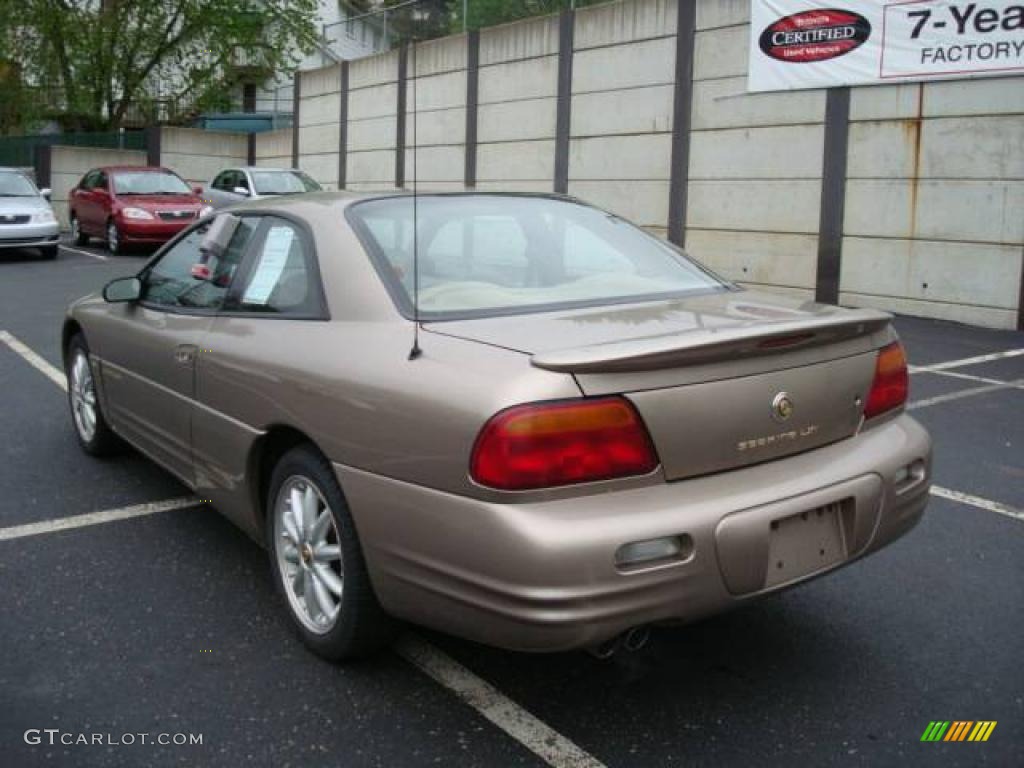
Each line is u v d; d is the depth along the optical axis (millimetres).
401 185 20172
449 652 3359
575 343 2793
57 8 28438
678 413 2672
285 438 3469
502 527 2523
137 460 5543
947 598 3828
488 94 17625
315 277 3451
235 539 4383
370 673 3213
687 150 14258
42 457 5578
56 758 2734
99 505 4801
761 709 3014
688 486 2697
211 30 29750
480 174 18031
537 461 2521
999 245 11133
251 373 3471
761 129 13273
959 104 11281
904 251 11992
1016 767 2719
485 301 3264
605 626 2525
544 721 2945
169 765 2711
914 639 3484
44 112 30953
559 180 16391
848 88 12258
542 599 2484
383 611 3068
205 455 3902
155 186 19375
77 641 3416
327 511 3203
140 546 4293
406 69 19703
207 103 30531
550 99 16391
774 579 2756
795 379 2920
